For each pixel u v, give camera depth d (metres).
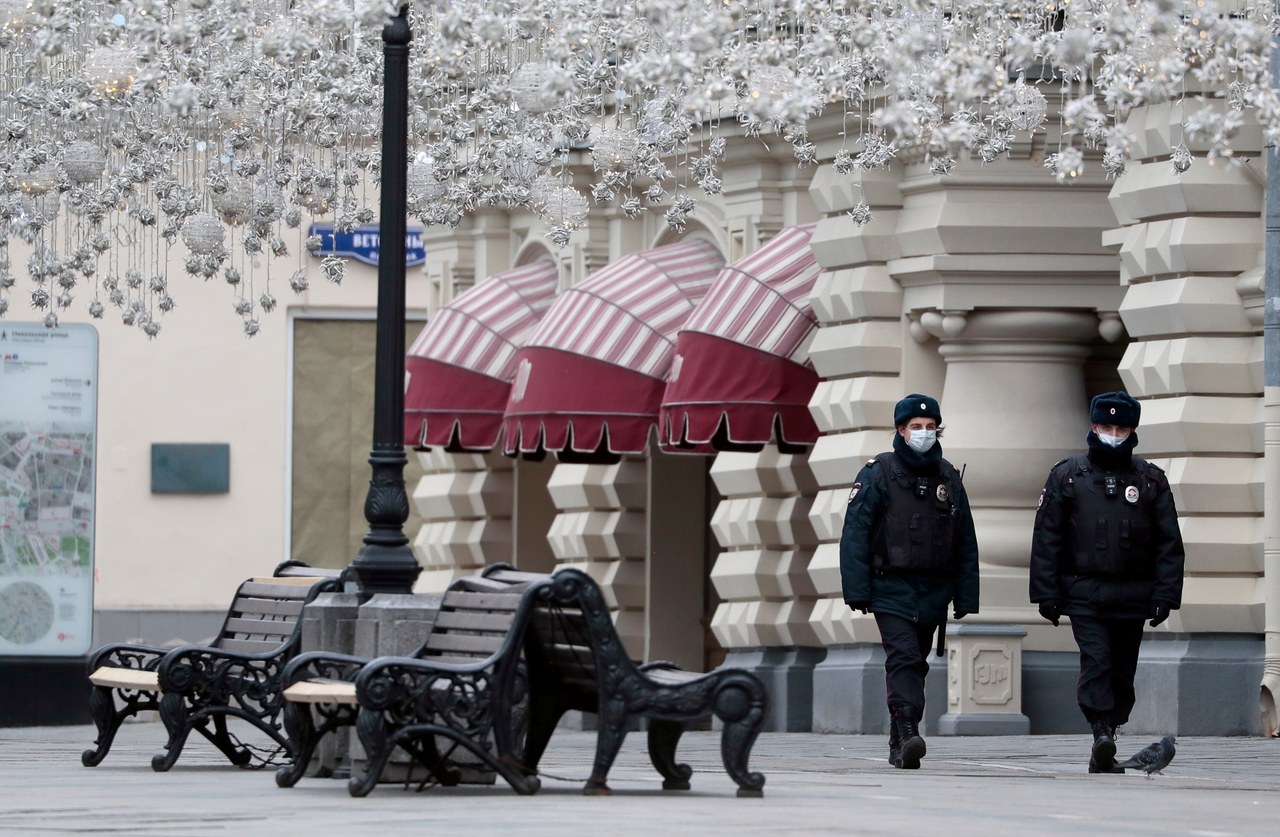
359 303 103.50
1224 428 50.88
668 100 43.25
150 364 102.12
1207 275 51.00
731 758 31.28
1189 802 31.44
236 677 38.75
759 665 61.31
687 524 71.75
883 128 43.88
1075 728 54.81
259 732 58.00
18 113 47.41
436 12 35.56
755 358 58.91
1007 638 54.06
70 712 59.31
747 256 60.84
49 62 46.94
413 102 46.50
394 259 36.34
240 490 102.88
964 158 54.81
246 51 44.19
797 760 44.03
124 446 101.94
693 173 44.31
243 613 40.88
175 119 46.69
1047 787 34.81
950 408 56.28
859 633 56.59
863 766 41.53
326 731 33.84
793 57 36.62
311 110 45.22
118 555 101.88
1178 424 50.88
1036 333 55.53
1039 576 39.50
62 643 59.16
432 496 82.81
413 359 74.56
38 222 49.69
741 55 34.53
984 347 55.91
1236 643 51.09
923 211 55.72
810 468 60.03
